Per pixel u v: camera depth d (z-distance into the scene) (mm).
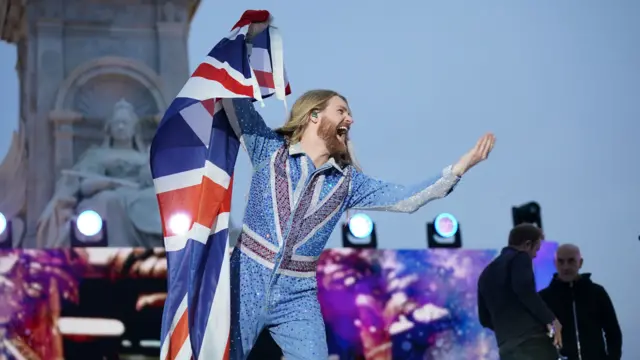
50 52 34406
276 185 12102
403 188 12383
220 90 12273
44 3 34594
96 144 34281
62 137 33906
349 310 23188
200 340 11812
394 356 23172
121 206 31781
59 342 21812
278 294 11883
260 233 12016
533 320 20156
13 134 34312
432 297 23562
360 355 23062
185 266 12141
